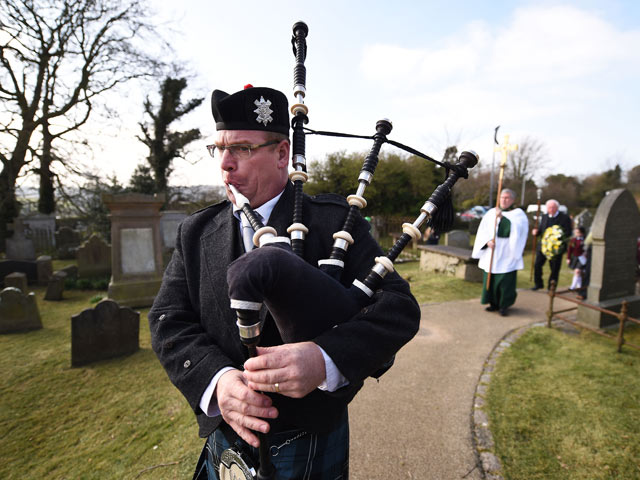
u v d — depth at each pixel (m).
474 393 2.90
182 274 1.19
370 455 2.22
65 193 11.70
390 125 1.05
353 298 0.85
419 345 3.92
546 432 2.40
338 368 0.77
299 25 1.10
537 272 6.67
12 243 9.84
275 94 0.98
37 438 2.52
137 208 6.02
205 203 15.12
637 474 2.02
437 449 2.26
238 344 0.99
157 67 12.06
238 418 0.84
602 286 4.23
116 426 2.64
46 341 4.37
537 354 3.62
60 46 10.96
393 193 15.15
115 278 5.93
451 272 7.64
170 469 2.16
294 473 1.00
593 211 24.45
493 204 25.30
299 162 1.02
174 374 1.00
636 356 3.51
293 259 0.73
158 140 15.29
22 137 10.73
